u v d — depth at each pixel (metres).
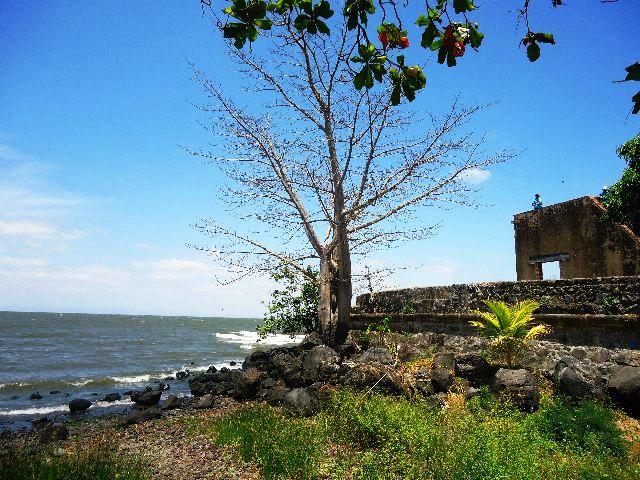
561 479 6.44
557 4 3.00
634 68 2.73
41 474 7.25
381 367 11.53
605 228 15.68
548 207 17.92
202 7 3.33
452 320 13.49
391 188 15.56
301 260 17.23
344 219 15.88
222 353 44.25
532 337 10.97
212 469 7.88
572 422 8.23
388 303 16.59
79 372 28.80
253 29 3.23
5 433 12.82
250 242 16.72
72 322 115.12
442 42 3.21
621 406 9.05
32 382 23.00
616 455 7.36
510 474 6.37
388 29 3.43
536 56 3.28
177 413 13.72
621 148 15.30
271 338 72.19
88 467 7.61
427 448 7.22
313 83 14.64
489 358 11.62
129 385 23.55
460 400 10.02
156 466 8.18
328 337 16.09
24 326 86.25
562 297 11.16
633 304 9.80
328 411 9.97
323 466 7.48
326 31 3.30
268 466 7.53
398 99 3.55
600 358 9.98
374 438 8.30
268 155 16.77
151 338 66.06
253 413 10.85
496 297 12.59
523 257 18.92
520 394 9.48
